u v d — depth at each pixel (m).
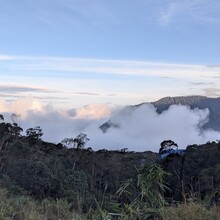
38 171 32.53
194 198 4.79
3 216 5.66
